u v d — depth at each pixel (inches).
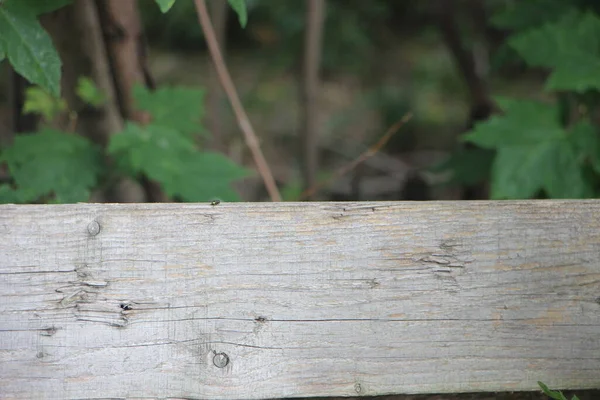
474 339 46.6
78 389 45.4
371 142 156.6
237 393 45.9
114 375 45.5
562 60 58.2
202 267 45.8
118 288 45.6
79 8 65.7
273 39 171.3
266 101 166.7
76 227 45.5
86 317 45.4
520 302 46.7
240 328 45.9
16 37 49.2
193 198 55.8
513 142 58.0
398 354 46.4
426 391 46.5
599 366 47.0
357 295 46.3
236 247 45.9
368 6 169.3
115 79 60.6
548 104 59.3
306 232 46.1
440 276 46.4
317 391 46.2
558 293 46.8
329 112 165.8
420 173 88.4
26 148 57.3
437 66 182.1
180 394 45.8
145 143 56.6
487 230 46.6
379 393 46.4
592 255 46.8
